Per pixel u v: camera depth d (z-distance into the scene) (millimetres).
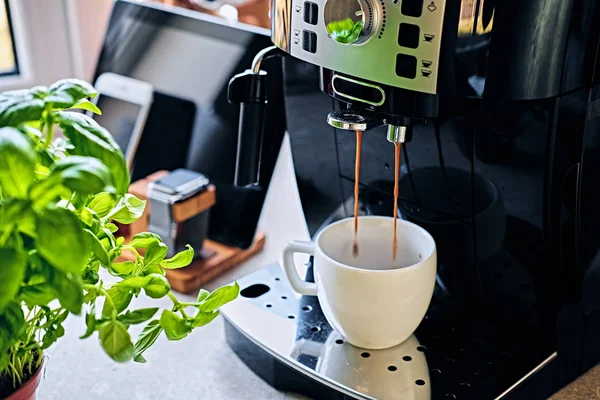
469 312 651
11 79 1024
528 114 523
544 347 604
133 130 912
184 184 771
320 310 658
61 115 378
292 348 608
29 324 403
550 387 607
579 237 579
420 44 454
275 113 784
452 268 641
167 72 896
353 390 561
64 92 377
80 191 333
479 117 547
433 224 633
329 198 712
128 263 431
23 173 326
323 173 700
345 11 471
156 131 901
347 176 681
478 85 454
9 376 403
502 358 593
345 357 596
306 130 683
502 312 633
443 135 577
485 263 617
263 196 802
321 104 652
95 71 965
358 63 485
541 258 579
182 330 398
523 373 575
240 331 635
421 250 606
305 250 617
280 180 959
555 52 452
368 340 594
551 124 516
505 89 456
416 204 635
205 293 434
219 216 833
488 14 437
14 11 1001
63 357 660
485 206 587
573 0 445
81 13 1038
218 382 631
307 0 502
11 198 330
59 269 336
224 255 807
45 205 335
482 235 604
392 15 458
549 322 598
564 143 528
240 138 620
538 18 439
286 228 871
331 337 622
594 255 600
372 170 651
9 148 321
